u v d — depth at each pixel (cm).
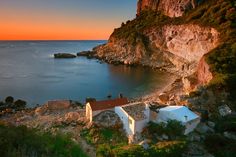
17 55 19550
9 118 5266
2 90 8188
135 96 7494
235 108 4444
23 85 8912
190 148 3064
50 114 5334
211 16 10175
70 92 8075
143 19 16488
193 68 10269
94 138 3688
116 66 13562
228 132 3419
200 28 10062
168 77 10412
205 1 12450
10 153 1083
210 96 4934
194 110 4381
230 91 5000
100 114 4316
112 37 16788
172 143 2920
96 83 9356
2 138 1168
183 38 11450
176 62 12375
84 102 6919
